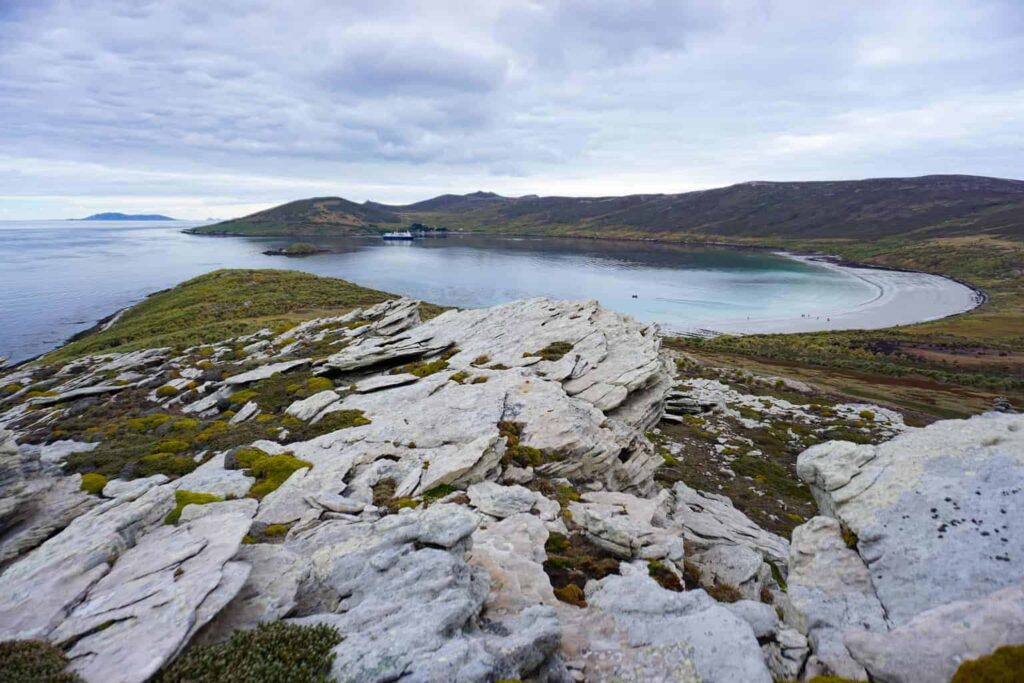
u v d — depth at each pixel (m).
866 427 63.81
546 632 12.30
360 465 28.11
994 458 16.02
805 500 41.84
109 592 13.85
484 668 10.79
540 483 27.53
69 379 69.06
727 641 12.34
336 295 141.00
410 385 42.91
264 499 23.95
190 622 12.25
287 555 16.27
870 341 125.00
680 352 114.25
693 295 199.88
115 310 152.12
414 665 10.78
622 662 12.42
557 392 37.16
